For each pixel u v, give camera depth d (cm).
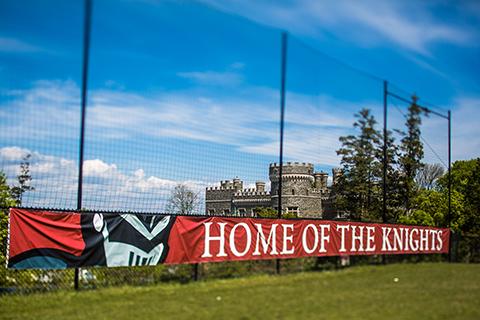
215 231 1280
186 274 1238
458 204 4312
